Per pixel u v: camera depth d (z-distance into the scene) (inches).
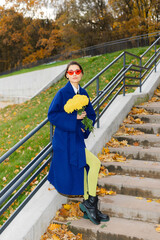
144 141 153.6
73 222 105.7
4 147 239.5
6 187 97.3
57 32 1148.5
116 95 187.3
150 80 238.2
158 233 94.5
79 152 99.9
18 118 333.7
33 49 1316.4
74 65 101.9
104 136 152.9
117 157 144.1
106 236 97.7
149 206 106.9
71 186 101.0
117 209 108.3
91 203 103.5
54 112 98.3
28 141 228.8
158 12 946.7
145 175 128.1
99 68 433.1
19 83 703.7
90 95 310.8
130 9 1017.5
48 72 613.0
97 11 1080.8
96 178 103.2
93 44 1096.8
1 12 1305.4
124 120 179.8
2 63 1556.3
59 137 100.7
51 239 99.0
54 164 102.3
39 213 101.6
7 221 95.4
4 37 1358.3
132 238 93.4
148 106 191.5
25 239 91.0
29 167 109.6
